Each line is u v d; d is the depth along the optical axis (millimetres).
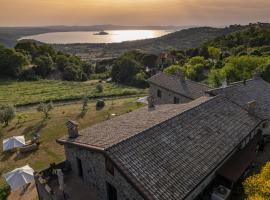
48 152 32906
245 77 46094
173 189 14797
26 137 37750
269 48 81625
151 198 13703
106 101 58406
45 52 122438
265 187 14320
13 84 86375
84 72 120438
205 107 24141
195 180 15977
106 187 17656
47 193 19594
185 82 39375
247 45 107000
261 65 46688
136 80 86562
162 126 19328
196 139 19484
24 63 102000
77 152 19781
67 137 21297
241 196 19672
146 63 108625
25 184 23641
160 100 42781
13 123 43281
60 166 22141
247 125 24109
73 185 20312
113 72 98875
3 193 24281
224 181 19953
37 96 67500
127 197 15750
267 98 32781
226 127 22422
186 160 17156
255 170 23641
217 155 18844
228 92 31266
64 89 78125
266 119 27391
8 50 99000
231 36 126500
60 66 115250
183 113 21844
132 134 17922
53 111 49906
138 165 15367
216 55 91438
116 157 15336
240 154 22297
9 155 32344
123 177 15445
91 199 18750
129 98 62250
